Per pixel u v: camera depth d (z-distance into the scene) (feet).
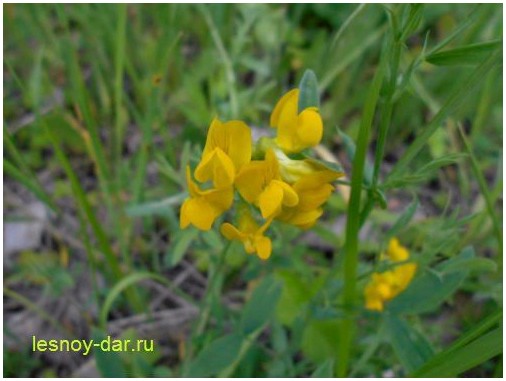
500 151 0.69
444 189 0.72
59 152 0.51
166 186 0.66
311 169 0.34
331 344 0.53
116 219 0.60
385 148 0.76
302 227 0.35
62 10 0.60
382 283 0.45
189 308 0.63
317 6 0.80
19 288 0.64
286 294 0.53
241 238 0.35
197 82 0.71
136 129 0.76
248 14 0.68
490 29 0.72
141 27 0.77
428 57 0.34
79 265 0.64
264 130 0.66
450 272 0.43
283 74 0.76
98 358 0.45
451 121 0.71
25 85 0.76
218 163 0.33
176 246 0.52
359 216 0.39
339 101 0.75
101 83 0.71
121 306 0.63
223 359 0.45
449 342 0.59
